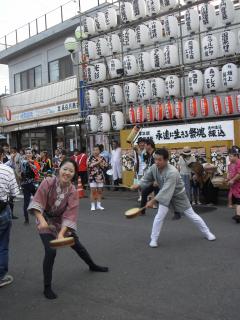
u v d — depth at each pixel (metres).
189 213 7.73
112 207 12.62
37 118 22.94
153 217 10.48
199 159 13.12
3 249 5.79
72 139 22.03
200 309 4.62
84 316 4.63
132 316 4.54
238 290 5.15
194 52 13.61
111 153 16.88
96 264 6.54
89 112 17.62
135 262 6.60
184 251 7.07
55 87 21.58
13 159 14.20
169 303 4.84
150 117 14.98
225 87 13.34
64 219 5.31
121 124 15.98
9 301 5.23
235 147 10.05
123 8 15.53
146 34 14.98
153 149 10.91
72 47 18.30
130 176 15.25
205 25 13.34
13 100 25.14
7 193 5.64
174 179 7.36
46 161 14.01
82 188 15.95
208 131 12.98
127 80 15.94
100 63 16.42
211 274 5.80
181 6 14.03
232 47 12.85
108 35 16.48
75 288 5.54
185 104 14.34
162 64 14.41
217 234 8.24
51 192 5.31
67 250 7.55
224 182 11.87
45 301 5.16
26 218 10.60
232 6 12.82
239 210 9.34
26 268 6.67
